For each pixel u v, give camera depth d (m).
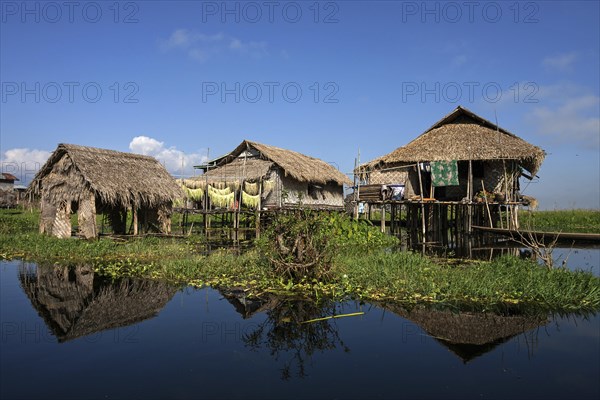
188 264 11.68
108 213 22.31
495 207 24.16
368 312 7.78
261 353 5.84
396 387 4.80
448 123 24.28
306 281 9.73
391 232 23.41
